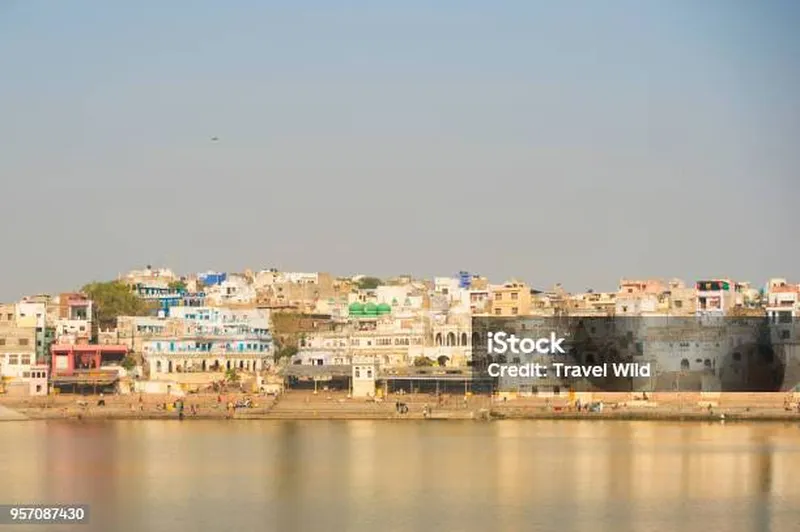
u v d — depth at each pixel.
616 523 195.62
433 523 195.25
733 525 194.62
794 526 194.25
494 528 192.38
